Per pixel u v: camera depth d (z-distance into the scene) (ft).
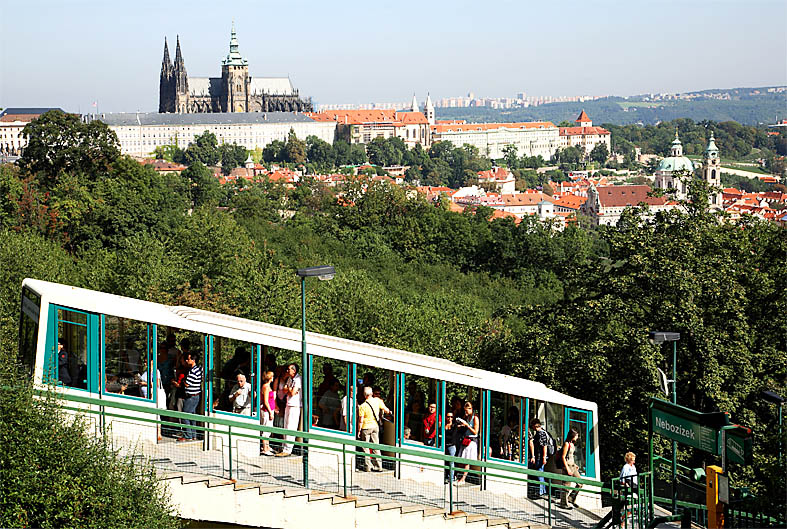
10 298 173.17
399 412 102.63
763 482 135.95
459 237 522.06
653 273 154.40
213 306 222.48
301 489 93.61
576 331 157.38
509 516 106.73
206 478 89.92
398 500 100.37
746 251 167.94
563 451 109.70
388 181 593.42
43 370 92.84
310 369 99.60
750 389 146.30
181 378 95.09
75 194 385.09
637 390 145.38
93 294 100.32
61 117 471.62
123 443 92.79
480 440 107.14
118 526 80.33
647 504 105.60
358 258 465.88
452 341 211.20
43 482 79.56
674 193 180.65
